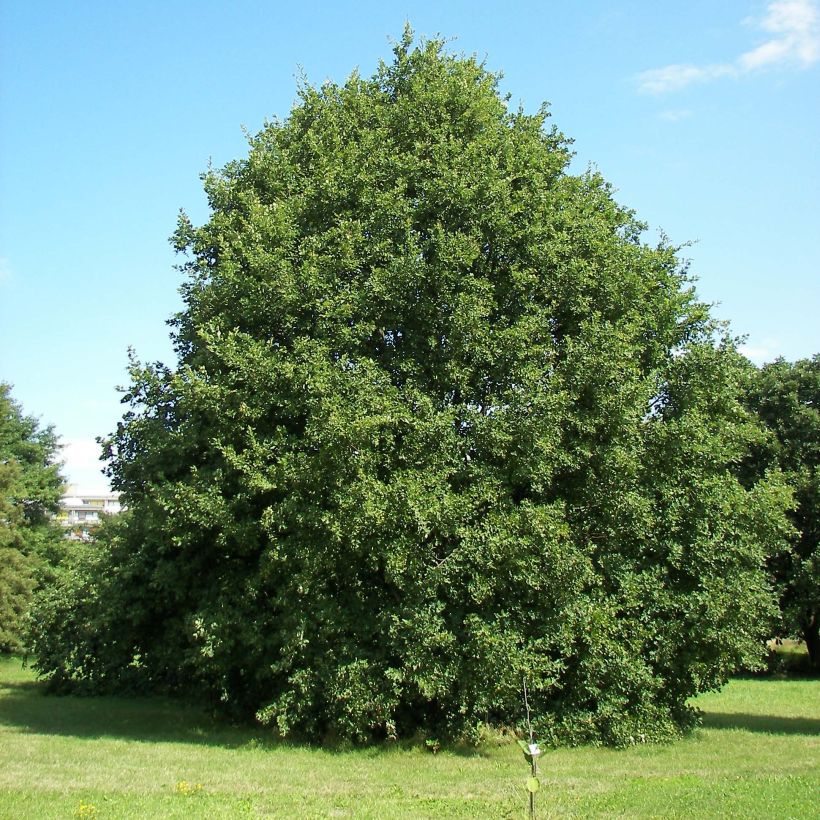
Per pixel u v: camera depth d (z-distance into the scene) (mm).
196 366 16234
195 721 18312
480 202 15547
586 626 13922
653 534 15273
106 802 9672
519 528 13602
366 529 13523
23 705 22531
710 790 10305
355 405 13633
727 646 15438
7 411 50438
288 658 14352
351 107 18234
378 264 15680
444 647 13773
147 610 17656
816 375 40094
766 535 16703
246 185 17484
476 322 14602
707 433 15547
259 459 14211
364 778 11867
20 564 40719
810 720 20203
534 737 14539
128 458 17734
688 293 17828
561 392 14062
